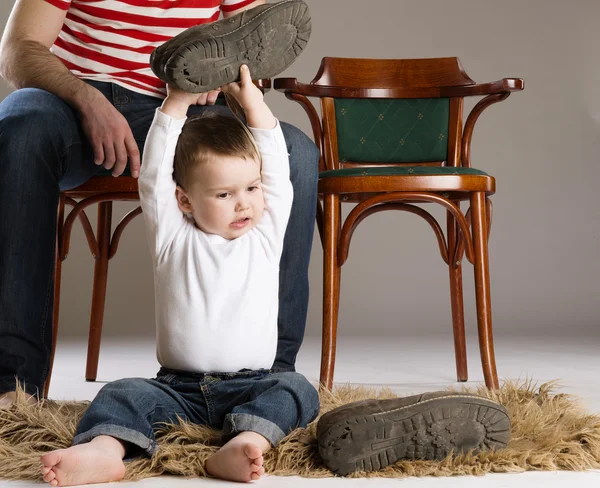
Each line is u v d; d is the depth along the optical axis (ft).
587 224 15.37
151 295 15.03
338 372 8.29
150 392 3.98
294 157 5.56
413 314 15.21
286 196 4.44
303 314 5.59
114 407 3.82
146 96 6.00
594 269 15.37
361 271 15.23
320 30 15.25
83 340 13.19
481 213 6.64
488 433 3.83
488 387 6.63
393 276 15.21
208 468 3.66
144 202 4.30
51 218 5.05
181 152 4.25
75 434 3.81
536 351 10.59
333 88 7.73
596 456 3.93
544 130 15.34
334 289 6.64
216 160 4.19
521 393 5.15
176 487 3.47
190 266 4.22
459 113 7.88
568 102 15.37
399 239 15.21
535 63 15.37
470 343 12.07
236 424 3.83
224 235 4.31
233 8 6.53
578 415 4.56
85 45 6.01
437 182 6.47
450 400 3.72
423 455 3.79
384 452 3.72
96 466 3.48
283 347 5.51
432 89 7.88
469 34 15.33
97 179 5.84
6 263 4.84
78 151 5.43
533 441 4.16
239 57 4.23
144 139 5.92
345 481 3.60
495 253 15.30
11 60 5.56
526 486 3.50
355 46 15.28
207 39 4.08
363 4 15.26
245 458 3.51
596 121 15.39
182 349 4.17
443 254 7.73
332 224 6.66
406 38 15.30
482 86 7.68
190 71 4.10
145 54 6.06
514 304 15.29
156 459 3.73
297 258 5.56
